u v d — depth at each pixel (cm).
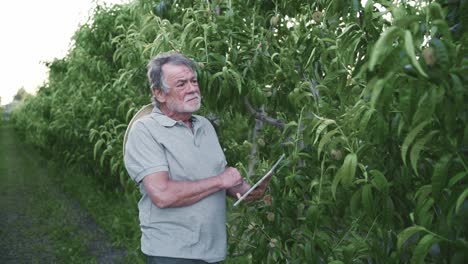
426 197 132
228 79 218
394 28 93
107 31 552
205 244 183
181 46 244
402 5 131
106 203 644
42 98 1107
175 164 182
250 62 233
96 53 604
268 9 262
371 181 143
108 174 646
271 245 211
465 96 105
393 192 151
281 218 207
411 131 110
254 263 230
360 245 160
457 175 112
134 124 188
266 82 241
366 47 138
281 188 212
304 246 194
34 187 863
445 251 122
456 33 118
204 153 190
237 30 244
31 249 503
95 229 563
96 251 485
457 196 115
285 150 228
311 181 198
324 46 179
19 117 2052
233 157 288
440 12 104
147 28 278
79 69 691
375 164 154
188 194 175
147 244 186
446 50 99
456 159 115
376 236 161
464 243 117
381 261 151
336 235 193
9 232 567
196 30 242
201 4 255
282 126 246
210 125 203
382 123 126
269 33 244
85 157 689
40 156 1341
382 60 101
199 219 180
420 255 118
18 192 823
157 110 190
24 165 1194
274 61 245
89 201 676
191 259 180
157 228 183
